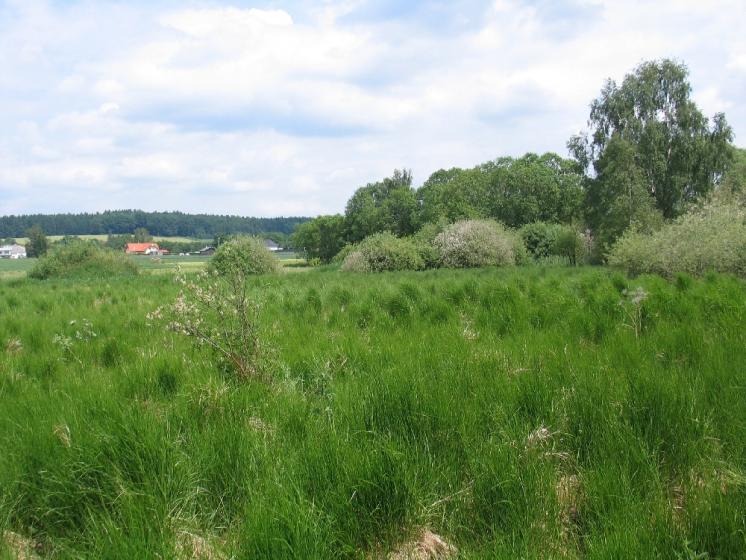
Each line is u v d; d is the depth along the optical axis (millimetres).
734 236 16797
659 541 2438
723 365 4547
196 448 3336
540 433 3490
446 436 3469
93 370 5734
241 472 3152
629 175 37344
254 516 2590
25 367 5918
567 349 5512
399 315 8469
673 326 6410
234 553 2471
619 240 22438
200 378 4809
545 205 61344
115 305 12094
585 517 2824
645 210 35219
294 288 15008
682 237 18141
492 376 4480
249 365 5070
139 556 2344
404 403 3773
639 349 5344
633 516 2588
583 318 7102
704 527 2516
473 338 6645
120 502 2791
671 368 4582
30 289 18328
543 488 2881
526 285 12203
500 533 2645
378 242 34344
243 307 5355
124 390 4719
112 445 3141
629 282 10984
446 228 38688
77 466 3025
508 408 3846
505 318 7695
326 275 25391
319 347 6141
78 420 3584
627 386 4000
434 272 27125
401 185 93750
